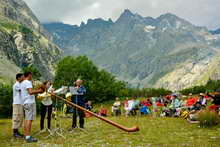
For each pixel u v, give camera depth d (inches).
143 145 462.6
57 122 891.4
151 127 715.4
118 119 1042.1
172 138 532.4
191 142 487.5
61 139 539.8
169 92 4734.3
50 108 648.4
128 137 548.7
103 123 836.0
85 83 2775.6
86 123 847.7
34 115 543.8
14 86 590.6
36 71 3284.9
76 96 669.9
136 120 953.5
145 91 4468.5
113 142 495.8
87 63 2864.2
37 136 587.2
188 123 797.2
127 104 1322.6
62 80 2758.4
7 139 562.6
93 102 2805.1
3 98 1760.6
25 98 535.5
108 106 2554.1
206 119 708.0
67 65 2817.4
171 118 1007.0
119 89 3184.1
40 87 554.9
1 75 5187.0
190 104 1125.7
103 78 2952.8
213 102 884.0
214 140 505.7
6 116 1774.1
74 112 670.5
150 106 1507.1
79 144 481.7
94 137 558.6
